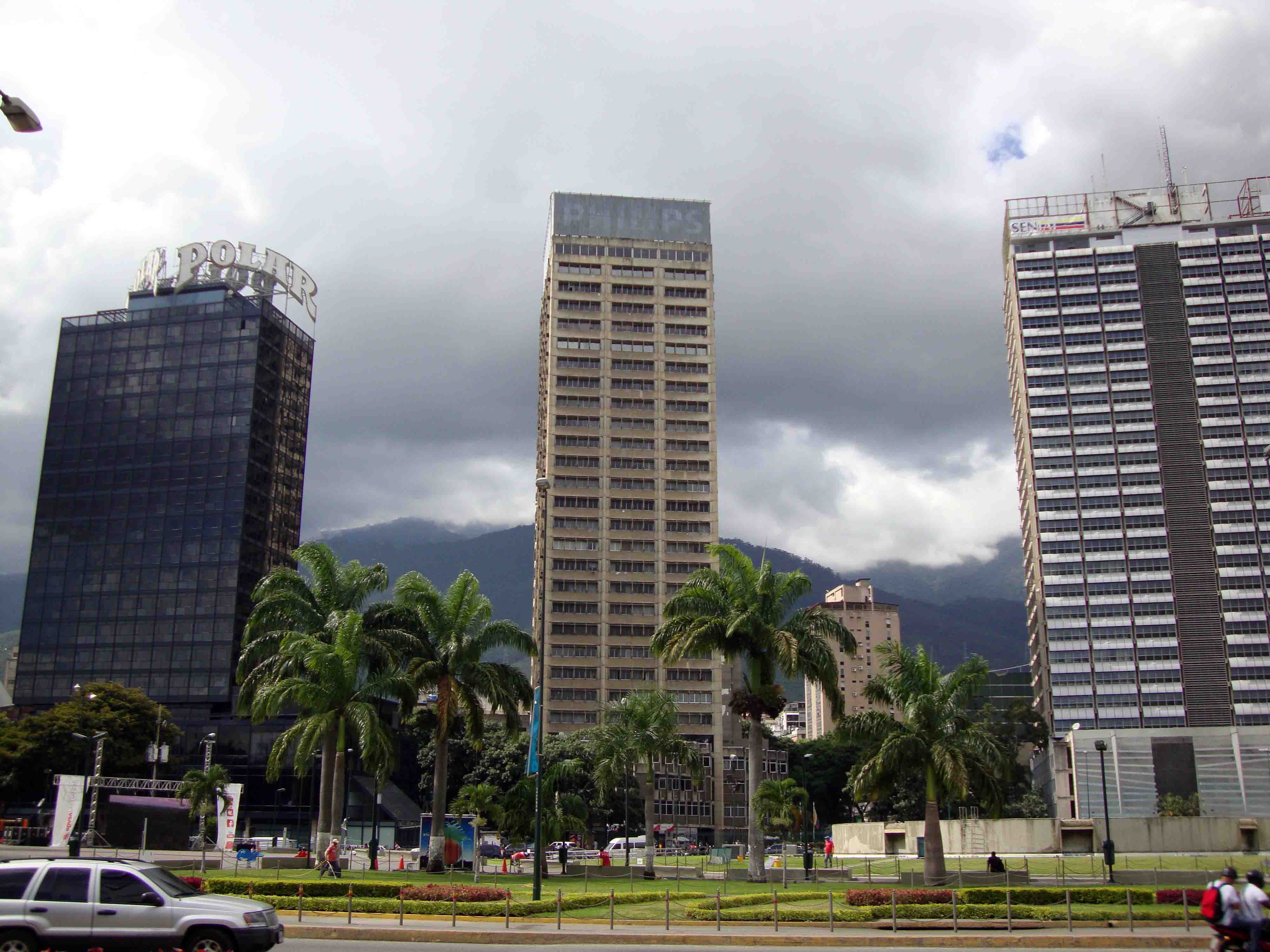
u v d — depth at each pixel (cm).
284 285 17812
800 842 14625
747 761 18050
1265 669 17300
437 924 3675
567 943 3344
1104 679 17700
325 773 6131
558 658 17900
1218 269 19200
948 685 5678
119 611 15788
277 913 3816
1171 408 18675
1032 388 19262
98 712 11462
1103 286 19512
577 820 6756
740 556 6062
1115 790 15550
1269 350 18662
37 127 2066
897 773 5606
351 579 6544
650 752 6775
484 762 12350
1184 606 17775
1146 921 3978
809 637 5884
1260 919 2497
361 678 6228
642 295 19900
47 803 11262
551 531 18512
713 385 19588
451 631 6278
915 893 4278
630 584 18425
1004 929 3816
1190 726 17212
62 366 16912
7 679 16962
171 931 2472
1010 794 16825
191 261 17125
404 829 11562
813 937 3416
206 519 15988
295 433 17550
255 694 6319
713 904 4269
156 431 16488
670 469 19088
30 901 2467
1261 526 17925
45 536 16225
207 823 7325
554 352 19425
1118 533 18312
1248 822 8594
